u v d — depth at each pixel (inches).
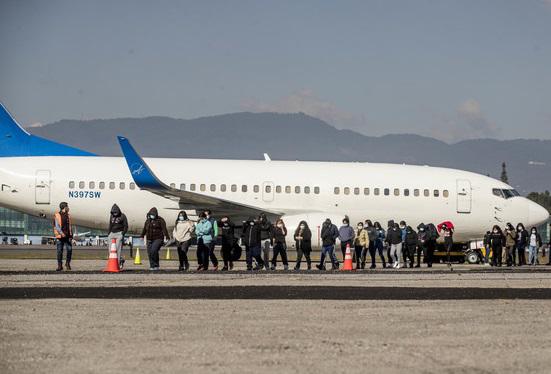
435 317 967.6
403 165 2751.0
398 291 1325.0
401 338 799.1
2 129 2672.2
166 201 2576.3
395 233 2300.7
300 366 651.5
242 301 1146.0
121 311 1007.0
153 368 640.4
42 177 2583.7
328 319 944.3
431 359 684.7
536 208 2753.4
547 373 627.5
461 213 2709.2
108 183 2583.7
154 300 1148.5
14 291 1261.1
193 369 637.9
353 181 2657.5
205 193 2598.4
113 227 1838.1
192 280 1558.8
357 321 927.0
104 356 691.4
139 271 1857.8
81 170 2598.4
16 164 2603.3
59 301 1117.1
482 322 922.1
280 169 2650.1
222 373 622.8
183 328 861.2
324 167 2684.5
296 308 1059.9
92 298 1168.2
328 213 2628.0
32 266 2107.5
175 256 3171.8
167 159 2669.8
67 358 681.0
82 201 2578.7
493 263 2460.6
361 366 652.7
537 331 850.8
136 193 2578.7
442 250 2842.0
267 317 960.9
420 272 1943.9
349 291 1321.4
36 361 666.2
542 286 1454.2
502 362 673.0
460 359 685.3
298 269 2097.7
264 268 2118.6
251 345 752.3
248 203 2605.8
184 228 1913.1
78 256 2962.6
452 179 2716.5
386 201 2659.9
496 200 2723.9
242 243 2010.3
